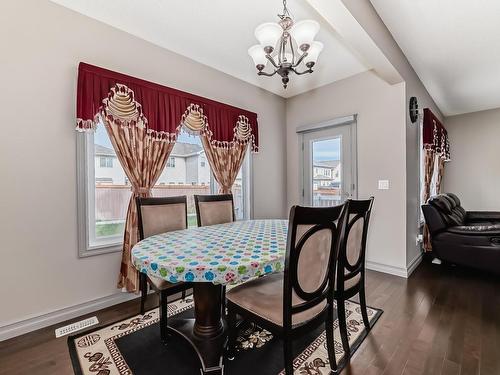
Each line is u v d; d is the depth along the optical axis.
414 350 1.63
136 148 2.41
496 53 2.92
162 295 1.73
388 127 3.13
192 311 2.18
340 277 1.58
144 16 2.23
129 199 2.54
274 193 4.10
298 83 3.71
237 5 2.11
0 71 1.81
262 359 1.57
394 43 2.64
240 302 1.46
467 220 4.18
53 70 2.03
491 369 1.45
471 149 5.29
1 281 1.82
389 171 3.12
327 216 1.29
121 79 2.30
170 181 2.89
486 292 2.52
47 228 2.01
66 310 2.10
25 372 1.47
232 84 3.44
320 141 3.91
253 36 2.54
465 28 2.45
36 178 1.96
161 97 2.58
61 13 2.07
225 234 1.92
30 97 1.93
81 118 2.07
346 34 2.04
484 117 5.16
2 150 1.82
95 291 2.26
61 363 1.55
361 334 1.81
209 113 3.04
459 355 1.58
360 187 3.39
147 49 2.59
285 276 1.20
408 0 2.07
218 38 2.58
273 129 4.08
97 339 1.79
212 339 1.64
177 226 2.26
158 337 1.81
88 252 2.21
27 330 1.89
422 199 3.90
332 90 3.68
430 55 2.97
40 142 1.98
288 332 1.23
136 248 1.53
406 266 3.00
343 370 1.46
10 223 1.86
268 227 2.23
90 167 2.30
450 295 2.45
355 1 1.86
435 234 3.20
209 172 3.28
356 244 1.72
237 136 3.37
